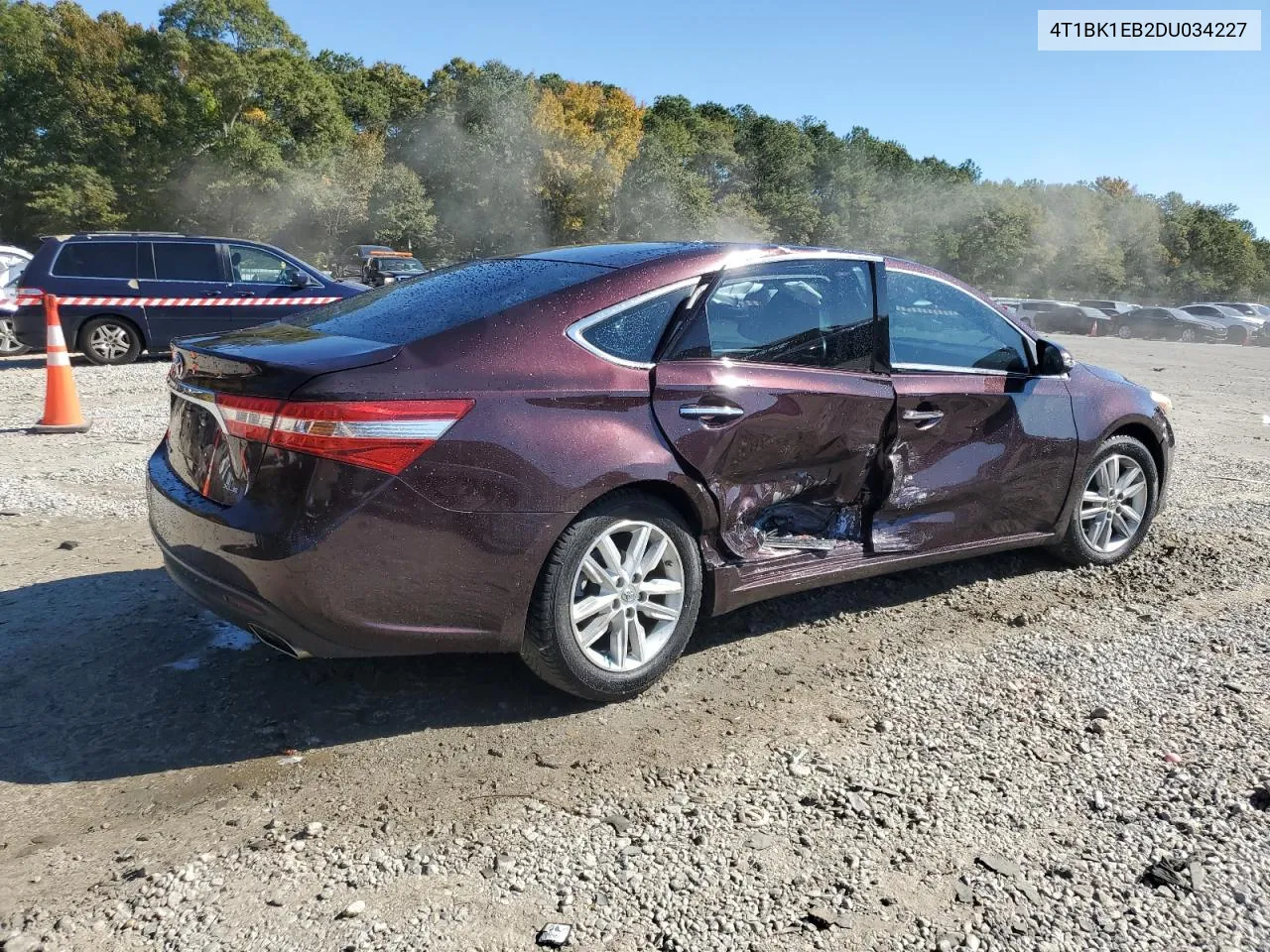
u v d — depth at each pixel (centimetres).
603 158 7169
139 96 4938
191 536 298
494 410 290
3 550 474
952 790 281
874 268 394
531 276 344
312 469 270
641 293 330
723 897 233
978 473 416
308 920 222
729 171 9381
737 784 282
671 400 324
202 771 284
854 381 373
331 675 345
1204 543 533
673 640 336
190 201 5178
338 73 7988
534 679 347
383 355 285
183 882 234
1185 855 252
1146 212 10725
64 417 764
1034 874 244
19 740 297
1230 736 315
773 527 373
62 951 209
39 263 1164
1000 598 443
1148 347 2878
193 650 364
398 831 256
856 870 244
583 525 306
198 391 301
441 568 285
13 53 4938
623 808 269
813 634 396
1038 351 451
